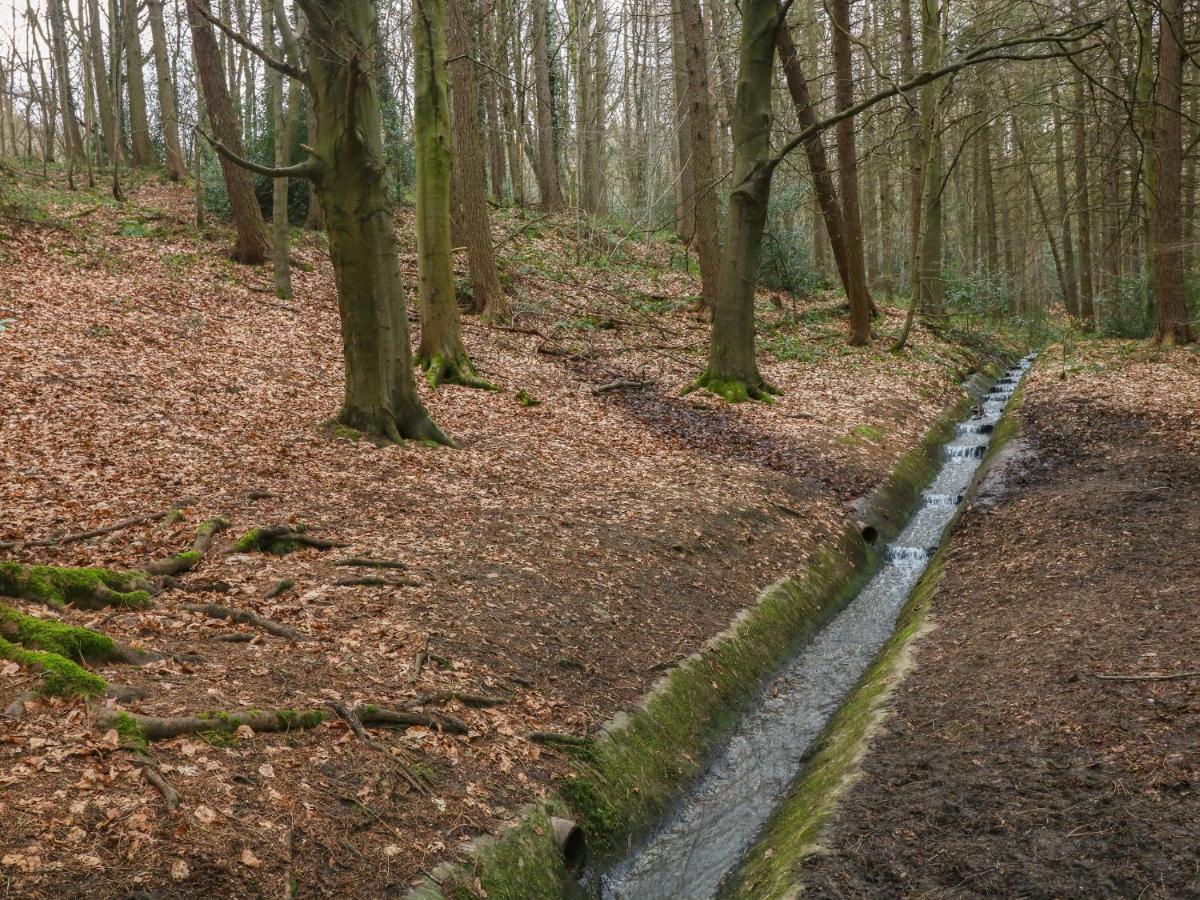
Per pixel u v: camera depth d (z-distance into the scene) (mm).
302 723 5176
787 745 7355
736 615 8938
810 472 13562
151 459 9352
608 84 38750
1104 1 18141
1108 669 6750
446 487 10070
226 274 17953
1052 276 50656
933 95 23500
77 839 3859
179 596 6461
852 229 22031
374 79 10695
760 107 16578
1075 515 10703
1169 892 4363
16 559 6695
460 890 4539
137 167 29203
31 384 10859
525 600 7680
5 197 18562
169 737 4707
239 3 21703
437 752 5445
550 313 21000
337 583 7148
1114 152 15680
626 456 12984
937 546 12008
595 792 5895
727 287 17234
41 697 4715
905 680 7375
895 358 22047
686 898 5445
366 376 11172
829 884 4777
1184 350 20828
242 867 4043
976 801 5348
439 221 14852
